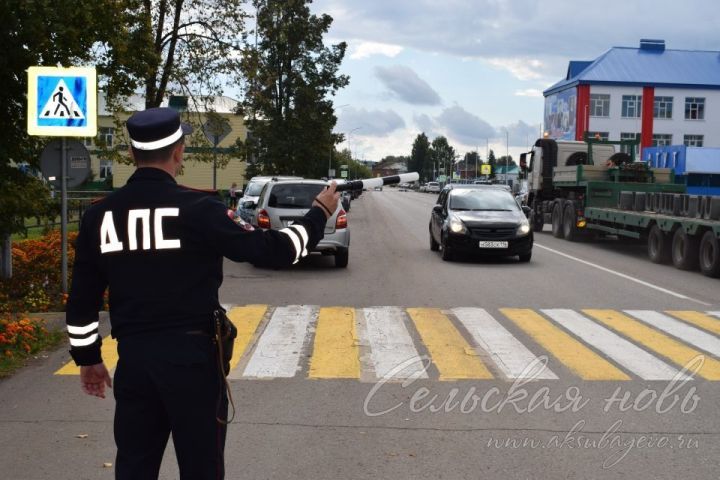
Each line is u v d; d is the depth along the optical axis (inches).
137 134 130.1
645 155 2052.2
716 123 2736.2
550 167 1090.1
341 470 195.9
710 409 250.8
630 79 2704.2
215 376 128.1
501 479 190.7
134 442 128.3
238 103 856.3
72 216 979.9
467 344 346.3
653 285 557.9
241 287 538.6
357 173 4680.1
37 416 240.1
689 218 641.0
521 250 693.9
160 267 125.9
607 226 835.4
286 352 328.8
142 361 124.3
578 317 419.5
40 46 444.5
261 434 222.8
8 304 430.3
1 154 448.5
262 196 668.1
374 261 716.7
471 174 6786.4
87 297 133.6
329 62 1599.4
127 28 570.6
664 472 196.2
